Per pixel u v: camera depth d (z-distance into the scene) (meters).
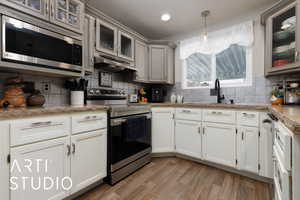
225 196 1.42
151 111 2.33
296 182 0.65
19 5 1.18
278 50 1.86
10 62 1.16
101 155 1.57
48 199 1.16
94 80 2.20
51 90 1.73
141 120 2.05
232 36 2.33
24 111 1.01
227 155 1.85
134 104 2.33
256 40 2.20
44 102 1.58
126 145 1.80
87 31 1.80
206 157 2.02
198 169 1.97
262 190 1.51
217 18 2.38
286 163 0.70
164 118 2.35
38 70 1.33
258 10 2.15
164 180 1.70
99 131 1.55
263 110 1.61
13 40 1.16
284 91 1.88
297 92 1.80
